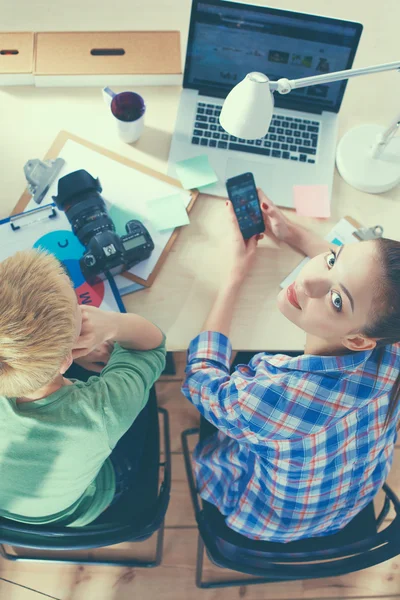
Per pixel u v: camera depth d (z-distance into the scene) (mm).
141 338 1071
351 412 955
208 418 1105
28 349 704
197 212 1295
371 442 1004
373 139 1360
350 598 1721
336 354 976
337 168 1357
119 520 1226
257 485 1126
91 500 1117
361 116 1400
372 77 1430
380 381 933
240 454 1168
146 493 1259
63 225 1228
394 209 1346
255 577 1719
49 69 1319
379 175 1331
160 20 1438
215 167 1322
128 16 1434
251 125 997
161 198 1282
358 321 850
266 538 1162
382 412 984
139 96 1262
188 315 1219
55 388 872
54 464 871
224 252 1271
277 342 1222
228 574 1714
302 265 1278
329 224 1321
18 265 732
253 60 1283
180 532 1741
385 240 833
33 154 1299
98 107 1352
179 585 1698
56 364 745
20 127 1313
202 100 1348
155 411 1320
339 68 1279
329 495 1055
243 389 995
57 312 728
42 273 736
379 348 932
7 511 963
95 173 1283
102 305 1187
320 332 939
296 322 1045
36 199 1236
